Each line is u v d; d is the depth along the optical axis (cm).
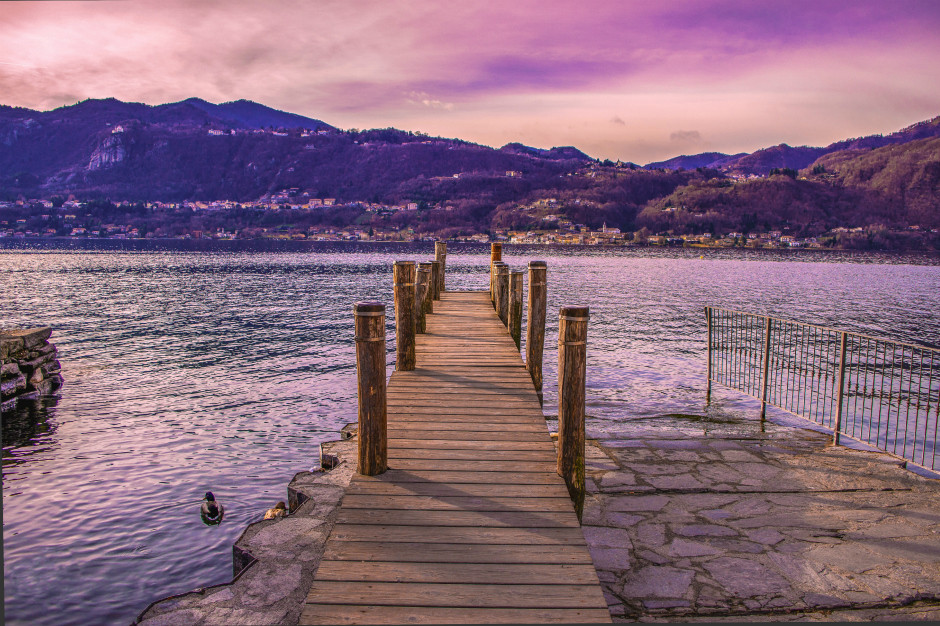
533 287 751
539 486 435
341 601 307
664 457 646
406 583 322
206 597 382
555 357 2333
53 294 5212
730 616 356
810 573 404
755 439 716
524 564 340
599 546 446
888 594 377
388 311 4150
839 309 4422
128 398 1692
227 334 3036
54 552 775
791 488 555
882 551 435
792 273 10100
